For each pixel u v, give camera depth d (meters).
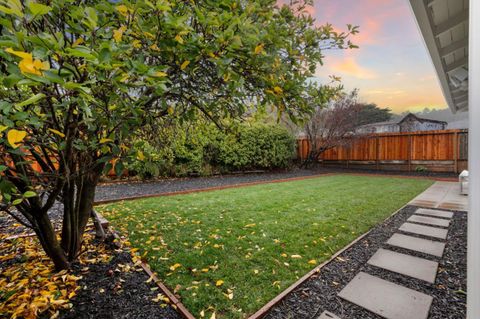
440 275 2.17
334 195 5.41
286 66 1.70
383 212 4.04
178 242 2.77
